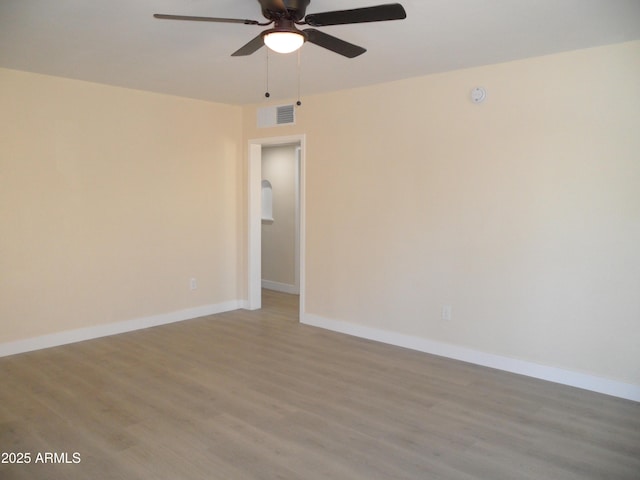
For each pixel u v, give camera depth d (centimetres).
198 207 545
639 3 253
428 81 415
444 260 417
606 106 330
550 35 306
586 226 343
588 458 261
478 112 388
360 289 479
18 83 407
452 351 418
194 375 377
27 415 306
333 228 497
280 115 534
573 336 354
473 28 294
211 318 551
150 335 482
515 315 380
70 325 453
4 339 414
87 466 249
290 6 237
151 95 494
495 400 333
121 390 347
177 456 260
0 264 408
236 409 318
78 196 450
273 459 257
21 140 412
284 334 490
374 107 453
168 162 514
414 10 263
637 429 293
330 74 411
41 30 300
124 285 489
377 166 456
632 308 329
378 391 348
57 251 440
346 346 452
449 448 270
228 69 395
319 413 312
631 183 324
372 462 255
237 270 593
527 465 254
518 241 375
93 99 452
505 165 377
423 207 426
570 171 347
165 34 306
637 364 329
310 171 512
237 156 578
